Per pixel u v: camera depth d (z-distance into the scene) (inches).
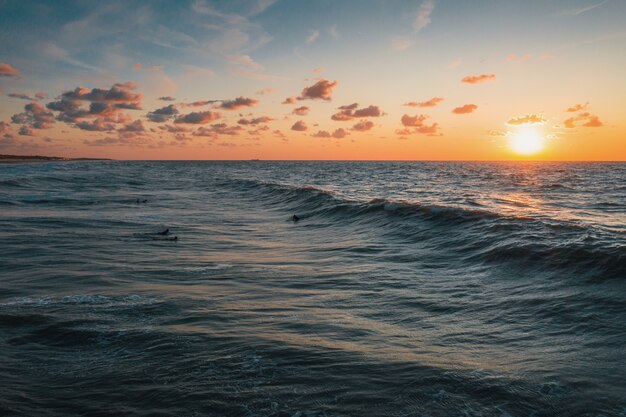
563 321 252.5
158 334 244.1
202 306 296.2
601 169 4744.1
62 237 580.1
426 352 218.2
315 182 2249.0
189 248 526.0
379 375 193.2
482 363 204.2
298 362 207.0
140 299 311.6
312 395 177.0
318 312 284.7
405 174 3420.3
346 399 173.8
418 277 371.6
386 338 237.9
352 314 280.4
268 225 741.3
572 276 326.3
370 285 351.3
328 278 377.1
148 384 188.1
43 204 1004.6
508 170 4392.2
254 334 243.4
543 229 474.0
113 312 282.7
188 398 176.1
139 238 585.0
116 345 230.4
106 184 1844.2
